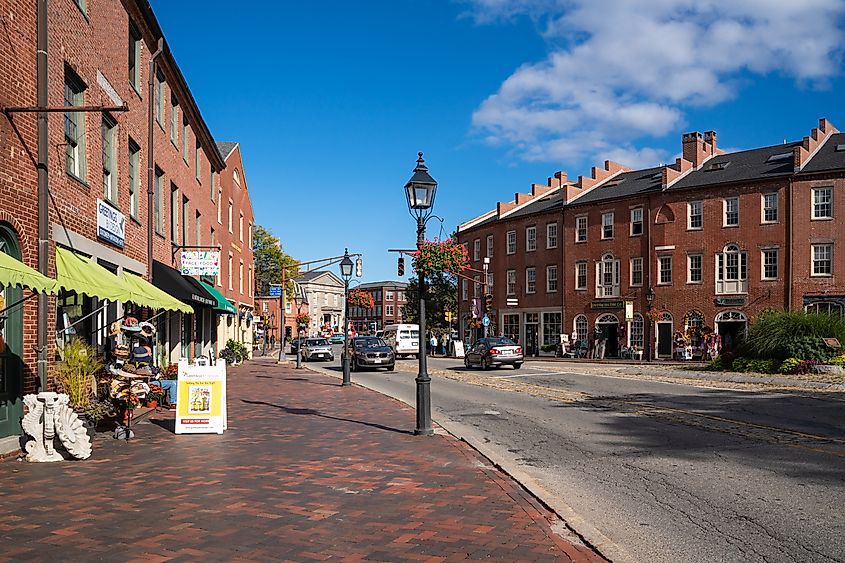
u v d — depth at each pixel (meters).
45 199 11.00
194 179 28.11
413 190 12.40
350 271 24.44
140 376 11.80
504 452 10.64
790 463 9.40
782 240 39.97
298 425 13.12
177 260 24.50
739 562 5.58
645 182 47.78
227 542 5.78
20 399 10.24
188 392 11.93
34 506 6.89
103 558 5.32
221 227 35.88
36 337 10.86
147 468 8.86
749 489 7.99
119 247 16.23
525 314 53.66
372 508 6.96
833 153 40.34
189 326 27.03
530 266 53.22
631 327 45.91
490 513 6.80
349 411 15.55
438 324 70.69
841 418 14.02
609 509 7.22
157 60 21.05
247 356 44.12
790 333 25.95
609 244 47.41
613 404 17.19
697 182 43.59
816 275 39.00
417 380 12.02
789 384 21.83
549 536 6.05
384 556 5.49
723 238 42.00
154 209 21.17
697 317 42.78
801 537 6.18
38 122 10.95
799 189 39.56
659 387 21.95
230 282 39.38
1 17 9.82
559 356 48.38
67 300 13.11
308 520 6.49
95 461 9.34
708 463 9.55
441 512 6.83
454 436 11.75
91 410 11.05
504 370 31.92
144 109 19.00
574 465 9.59
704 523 6.66
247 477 8.36
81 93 13.62
